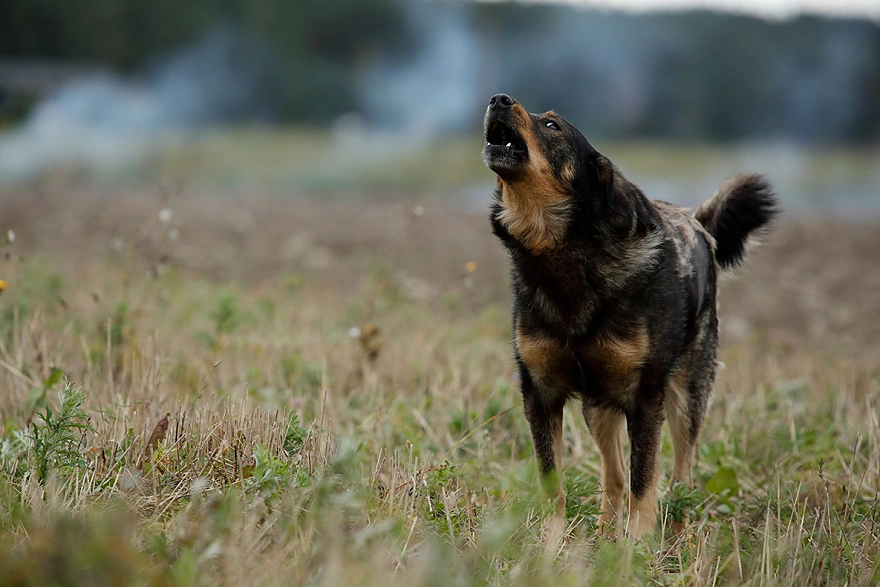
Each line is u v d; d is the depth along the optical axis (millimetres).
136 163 44875
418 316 15250
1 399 9312
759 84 83562
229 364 11070
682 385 9164
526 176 7957
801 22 85750
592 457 9969
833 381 12398
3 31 63438
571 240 8031
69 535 5156
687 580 6777
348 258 23531
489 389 11297
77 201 30453
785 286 21703
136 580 5340
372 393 10547
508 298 18562
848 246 27250
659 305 8109
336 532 5906
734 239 10625
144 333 11922
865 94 85938
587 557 6734
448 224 30312
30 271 14391
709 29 83062
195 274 19656
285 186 42969
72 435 7496
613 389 8227
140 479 7070
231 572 5527
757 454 10203
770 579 6664
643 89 81500
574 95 80562
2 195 31281
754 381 12789
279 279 18203
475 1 82188
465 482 8602
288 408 9656
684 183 49281
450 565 6164
